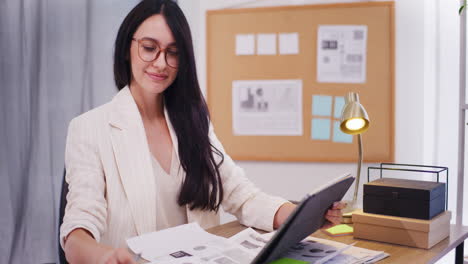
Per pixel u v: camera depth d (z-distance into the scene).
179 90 1.56
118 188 1.42
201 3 3.19
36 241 2.82
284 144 3.12
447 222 1.34
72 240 1.13
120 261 0.99
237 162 3.21
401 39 2.96
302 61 3.07
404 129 2.98
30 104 2.82
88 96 2.95
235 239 1.23
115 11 2.96
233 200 1.55
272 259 1.04
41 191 2.83
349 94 1.64
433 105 2.92
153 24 1.45
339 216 1.21
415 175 2.92
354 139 3.02
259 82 3.13
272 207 1.42
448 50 2.87
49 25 2.86
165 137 1.60
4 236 2.77
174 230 1.29
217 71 3.18
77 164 1.37
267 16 3.09
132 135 1.47
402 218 1.27
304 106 3.08
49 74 2.87
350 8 2.99
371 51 2.99
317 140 3.07
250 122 3.15
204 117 1.60
